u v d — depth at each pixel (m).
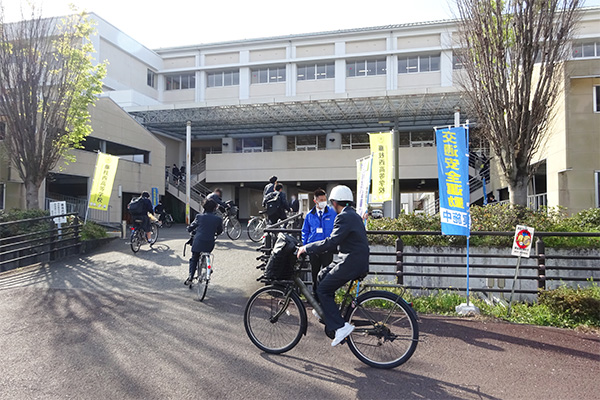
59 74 13.69
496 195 23.20
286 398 3.35
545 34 8.52
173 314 5.71
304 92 34.66
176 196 30.09
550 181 14.59
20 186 18.02
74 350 4.34
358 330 4.03
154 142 27.41
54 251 10.35
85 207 20.97
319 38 34.53
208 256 6.57
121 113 24.19
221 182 31.33
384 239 8.50
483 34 8.94
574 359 4.23
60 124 14.01
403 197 51.31
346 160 29.12
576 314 5.50
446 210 6.12
